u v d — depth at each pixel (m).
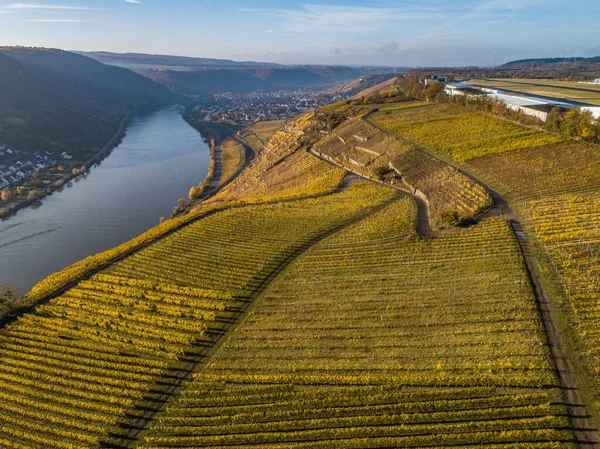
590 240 53.69
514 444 31.17
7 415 42.50
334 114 167.00
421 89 182.25
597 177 72.12
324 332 47.66
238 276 63.66
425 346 42.62
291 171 134.00
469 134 107.81
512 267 51.25
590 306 42.47
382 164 106.12
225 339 49.91
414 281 54.22
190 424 38.50
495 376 36.59
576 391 34.06
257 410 38.59
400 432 34.19
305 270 62.22
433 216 72.25
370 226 73.38
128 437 38.62
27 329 55.22
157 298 59.62
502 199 71.56
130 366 46.53
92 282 65.62
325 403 37.94
